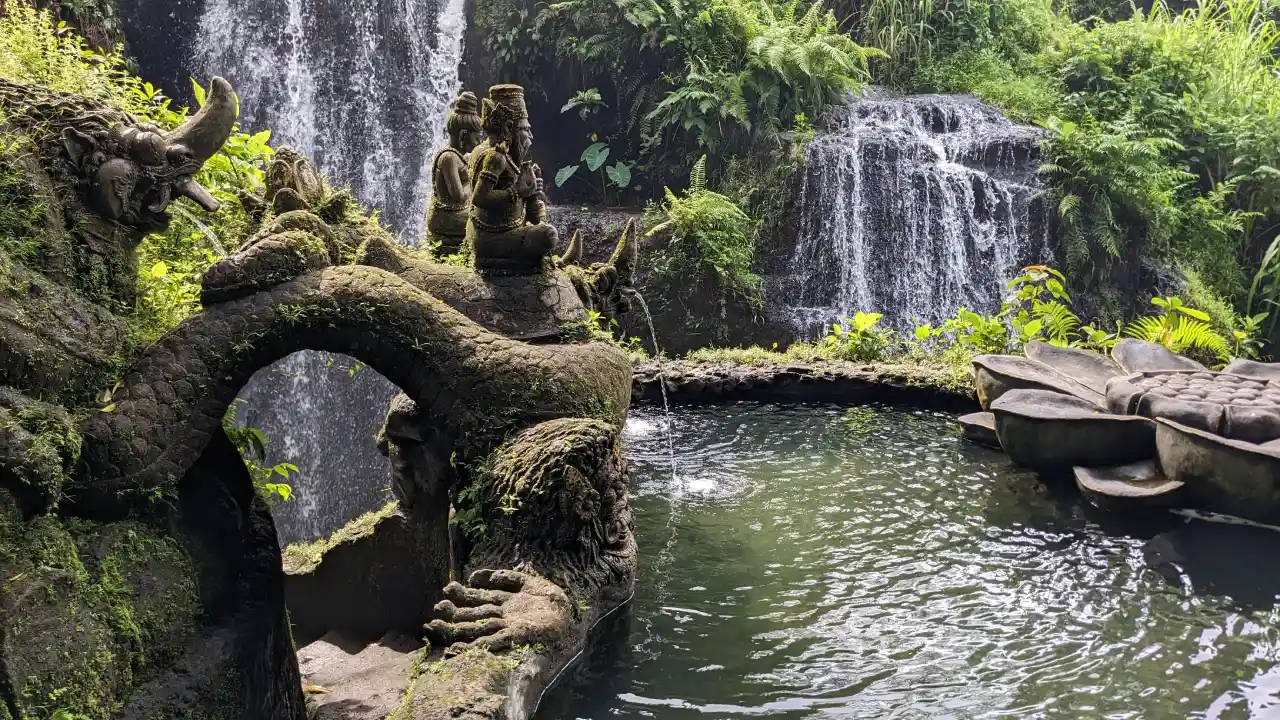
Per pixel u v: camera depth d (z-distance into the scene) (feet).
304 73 38.88
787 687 10.73
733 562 14.48
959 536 15.51
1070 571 14.10
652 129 42.22
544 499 9.70
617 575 10.73
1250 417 15.49
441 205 14.51
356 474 27.25
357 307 9.45
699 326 39.29
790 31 42.06
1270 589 13.32
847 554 14.82
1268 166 40.47
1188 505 15.69
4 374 7.07
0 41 9.78
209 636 8.36
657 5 39.96
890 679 10.98
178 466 8.27
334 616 12.84
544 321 11.94
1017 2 49.37
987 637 12.08
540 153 44.62
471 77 43.14
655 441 21.30
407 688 8.20
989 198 39.29
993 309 39.32
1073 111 43.04
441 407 10.10
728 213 38.47
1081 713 10.29
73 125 8.04
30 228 7.57
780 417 23.21
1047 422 17.10
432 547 12.01
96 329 7.98
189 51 37.52
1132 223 39.86
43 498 6.78
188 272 11.65
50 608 6.76
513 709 8.09
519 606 9.14
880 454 20.04
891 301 40.42
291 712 9.57
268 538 9.36
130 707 7.41
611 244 39.52
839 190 40.24
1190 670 11.25
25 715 6.40
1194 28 46.44
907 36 46.26
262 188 13.96
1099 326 38.34
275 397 26.27
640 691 10.55
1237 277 41.34
